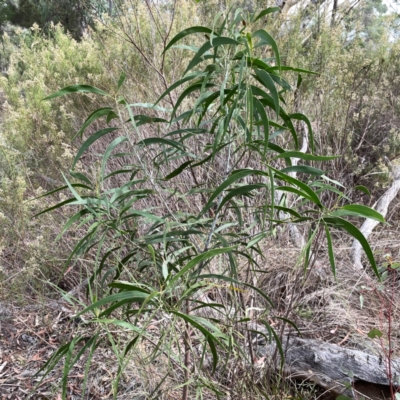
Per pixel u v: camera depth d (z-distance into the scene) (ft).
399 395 4.61
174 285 3.34
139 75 9.00
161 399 4.97
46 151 8.46
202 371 4.94
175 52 8.30
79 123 9.45
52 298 7.60
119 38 9.20
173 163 7.21
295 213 3.24
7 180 7.04
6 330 7.01
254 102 3.17
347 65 8.44
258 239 3.83
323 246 8.16
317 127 8.04
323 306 6.74
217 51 3.55
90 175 7.72
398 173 9.23
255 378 5.51
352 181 8.93
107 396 5.68
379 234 8.79
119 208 3.91
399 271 7.69
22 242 7.06
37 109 8.67
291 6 10.09
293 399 5.20
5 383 6.07
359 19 8.98
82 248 3.90
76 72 9.65
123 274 5.97
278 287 6.67
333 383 5.62
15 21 22.12
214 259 5.98
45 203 7.34
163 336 3.28
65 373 2.77
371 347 5.94
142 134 7.81
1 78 9.69
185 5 8.61
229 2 7.33
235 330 4.68
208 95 3.63
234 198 4.51
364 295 7.26
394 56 9.57
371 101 8.85
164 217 3.99
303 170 3.23
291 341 6.04
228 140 3.91
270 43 2.91
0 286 6.66
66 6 18.48
